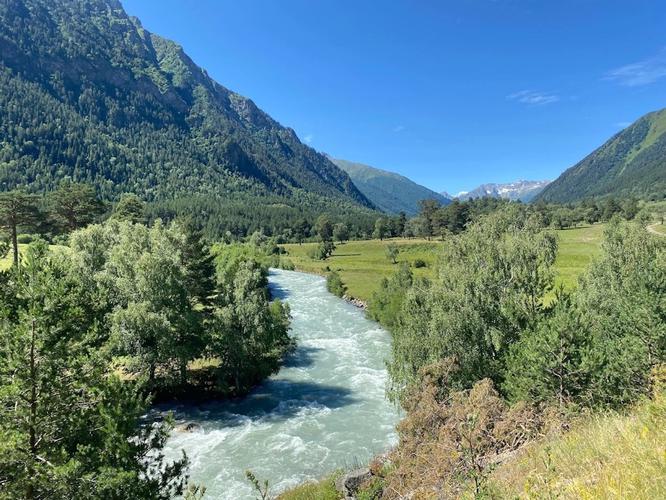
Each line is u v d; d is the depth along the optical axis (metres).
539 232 35.91
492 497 8.05
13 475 12.03
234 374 38.28
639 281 28.20
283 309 50.66
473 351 28.48
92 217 100.94
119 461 13.96
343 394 39.31
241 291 38.53
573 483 6.86
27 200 76.56
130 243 53.62
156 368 38.72
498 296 32.19
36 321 13.07
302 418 34.41
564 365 22.16
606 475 6.64
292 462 27.92
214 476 26.25
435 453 15.15
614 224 41.34
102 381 14.98
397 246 158.00
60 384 13.67
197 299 57.34
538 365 22.88
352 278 106.69
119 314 33.19
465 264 36.22
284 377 43.50
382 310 65.94
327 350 52.44
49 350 13.29
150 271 37.00
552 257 34.06
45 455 13.13
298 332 60.66
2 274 14.59
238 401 37.53
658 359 21.39
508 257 33.03
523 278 31.88
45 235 94.88
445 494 11.98
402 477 17.11
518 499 6.88
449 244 41.38
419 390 25.94
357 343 55.50
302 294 90.19
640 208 184.12
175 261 45.62
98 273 42.53
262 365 40.09
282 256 156.50
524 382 23.28
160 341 34.09
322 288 97.44
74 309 14.11
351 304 80.62
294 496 22.39
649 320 22.53
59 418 13.86
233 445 30.11
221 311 37.88
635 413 10.98
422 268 115.88
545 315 29.48
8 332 12.98
